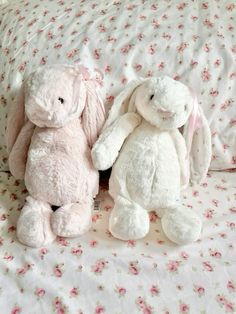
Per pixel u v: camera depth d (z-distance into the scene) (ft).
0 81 1.72
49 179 1.48
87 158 1.55
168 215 1.48
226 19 1.78
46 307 1.20
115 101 1.60
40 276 1.30
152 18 1.79
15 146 1.62
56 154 1.50
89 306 1.21
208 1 1.88
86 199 1.54
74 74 1.51
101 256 1.37
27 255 1.37
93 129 1.60
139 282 1.28
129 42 1.70
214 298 1.24
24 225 1.39
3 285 1.27
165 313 1.19
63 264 1.33
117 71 1.68
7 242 1.42
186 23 1.76
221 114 1.71
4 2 2.22
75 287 1.26
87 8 1.89
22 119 1.63
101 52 1.69
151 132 1.56
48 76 1.46
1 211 1.55
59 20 1.82
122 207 1.47
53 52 1.71
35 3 1.97
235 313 1.19
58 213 1.44
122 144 1.59
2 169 1.84
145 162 1.51
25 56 1.72
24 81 1.61
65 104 1.46
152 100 1.47
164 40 1.70
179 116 1.48
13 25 1.83
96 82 1.63
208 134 1.65
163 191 1.51
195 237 1.39
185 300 1.23
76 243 1.42
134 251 1.40
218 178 1.83
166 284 1.28
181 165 1.64
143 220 1.42
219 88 1.67
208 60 1.67
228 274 1.31
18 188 1.72
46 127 1.54
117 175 1.54
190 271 1.32
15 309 1.20
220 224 1.52
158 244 1.43
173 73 1.68
